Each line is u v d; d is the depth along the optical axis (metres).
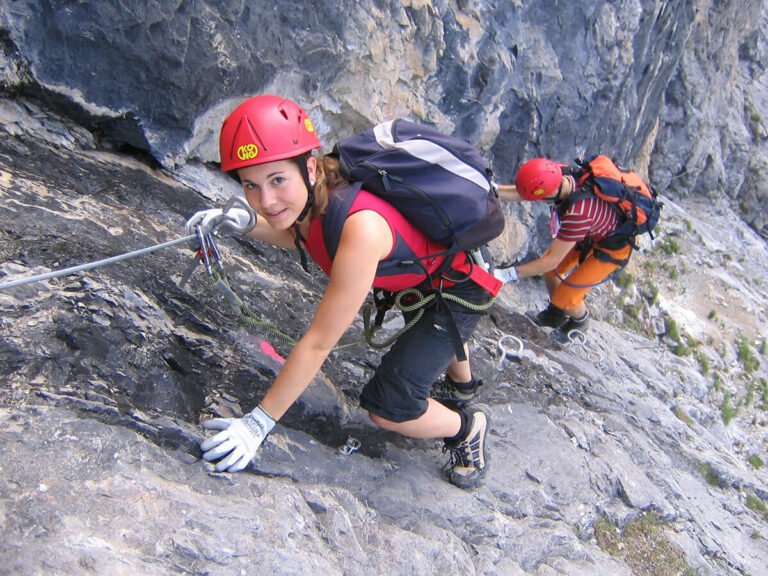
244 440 2.18
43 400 2.11
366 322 2.61
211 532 1.92
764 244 11.88
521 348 4.39
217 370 2.63
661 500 3.85
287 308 3.35
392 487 2.74
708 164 11.50
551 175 4.12
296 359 2.09
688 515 3.99
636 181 4.43
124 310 2.52
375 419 2.54
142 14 3.20
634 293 8.05
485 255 2.56
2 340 2.19
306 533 2.15
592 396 4.68
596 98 6.32
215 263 2.39
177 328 2.66
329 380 3.05
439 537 2.60
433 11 4.52
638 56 6.96
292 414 2.71
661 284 8.89
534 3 5.40
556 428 3.83
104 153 3.55
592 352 5.80
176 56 3.38
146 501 1.92
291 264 3.82
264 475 2.37
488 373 4.10
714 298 9.09
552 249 4.37
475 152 2.27
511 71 5.23
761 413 8.09
